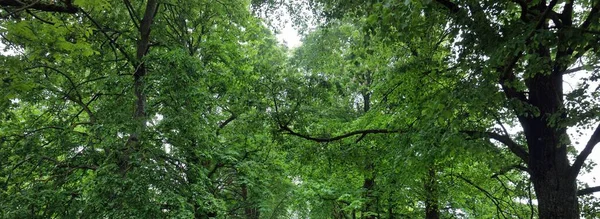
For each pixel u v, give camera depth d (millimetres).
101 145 10562
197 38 15383
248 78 13742
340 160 10688
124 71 12984
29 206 9094
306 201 17453
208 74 12961
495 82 5996
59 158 11945
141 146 10258
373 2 6715
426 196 12594
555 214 7062
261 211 17359
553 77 7266
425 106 7559
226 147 15305
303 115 10586
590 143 6945
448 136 6863
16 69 5617
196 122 10836
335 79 13188
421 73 9016
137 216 8789
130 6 12172
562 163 7277
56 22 5516
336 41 14500
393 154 9500
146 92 11180
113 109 11164
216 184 15414
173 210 9750
